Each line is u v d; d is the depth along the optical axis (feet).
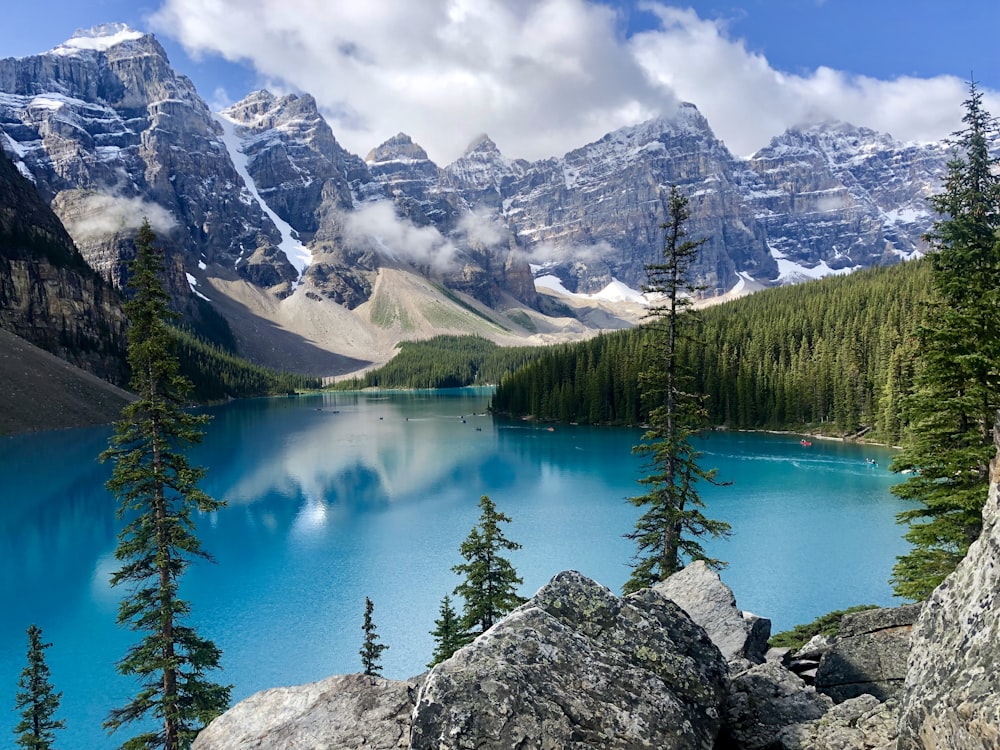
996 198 74.69
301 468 318.04
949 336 69.05
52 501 247.29
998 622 17.90
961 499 67.82
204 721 74.49
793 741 25.05
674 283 93.76
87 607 147.74
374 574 163.84
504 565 102.73
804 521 200.54
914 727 19.40
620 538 188.34
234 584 158.51
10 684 112.78
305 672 114.32
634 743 21.27
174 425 80.53
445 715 21.31
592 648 24.84
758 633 47.24
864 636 39.68
